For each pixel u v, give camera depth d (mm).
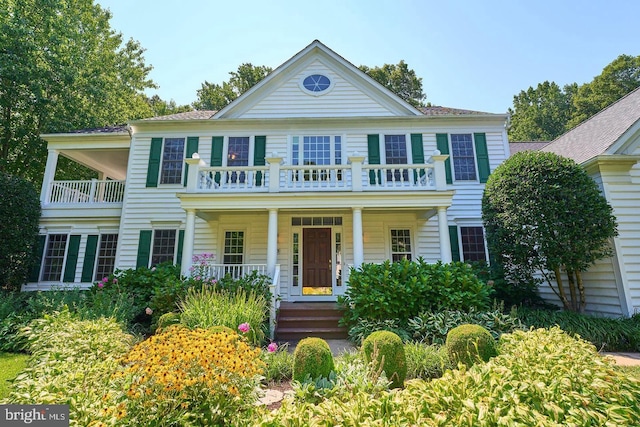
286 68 12102
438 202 8664
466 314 6711
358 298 7090
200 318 5652
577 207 6945
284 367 4715
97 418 2389
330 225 10805
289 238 10695
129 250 10727
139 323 7469
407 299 6938
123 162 14141
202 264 8461
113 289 7883
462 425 1950
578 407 2137
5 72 12844
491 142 11344
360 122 11484
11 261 10203
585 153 8867
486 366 2693
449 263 8086
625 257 7277
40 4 14141
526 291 8648
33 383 2863
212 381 2646
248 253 10633
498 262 8250
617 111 9820
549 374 2523
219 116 11773
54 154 11898
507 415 1946
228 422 2629
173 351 2709
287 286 10359
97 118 16344
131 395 2443
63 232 11453
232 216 10859
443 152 11250
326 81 12141
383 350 3986
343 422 2055
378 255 10602
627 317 6953
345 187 9086
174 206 11039
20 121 14930
